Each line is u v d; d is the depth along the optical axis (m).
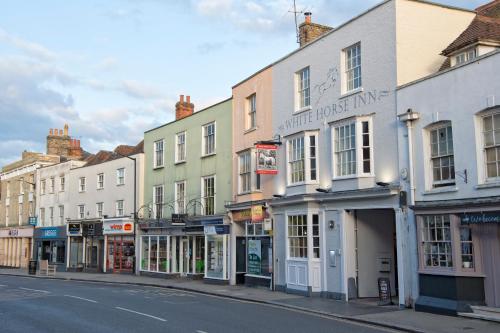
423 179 15.19
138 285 27.08
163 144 32.88
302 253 19.77
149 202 33.84
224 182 26.31
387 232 18.77
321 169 19.33
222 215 25.73
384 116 16.75
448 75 14.60
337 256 18.33
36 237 47.47
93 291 22.64
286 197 20.36
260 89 23.73
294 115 21.17
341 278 18.05
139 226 34.31
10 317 14.48
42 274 37.00
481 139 13.68
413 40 16.72
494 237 13.24
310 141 19.91
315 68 20.14
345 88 18.67
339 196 17.95
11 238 52.91
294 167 20.73
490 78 13.41
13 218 53.28
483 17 16.11
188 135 30.16
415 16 16.88
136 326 12.63
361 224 18.36
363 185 17.17
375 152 17.02
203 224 26.94
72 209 43.06
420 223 15.13
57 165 46.09
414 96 15.66
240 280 24.78
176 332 11.75
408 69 16.53
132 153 37.22
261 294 20.09
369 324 13.22
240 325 12.75
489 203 13.04
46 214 46.94
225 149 26.47
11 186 54.78
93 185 40.59
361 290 18.11
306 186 19.56
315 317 14.45
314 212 19.38
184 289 23.66
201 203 28.17
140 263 34.03
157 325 12.75
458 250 13.89
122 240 36.19
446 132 14.82
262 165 21.52
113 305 17.08
